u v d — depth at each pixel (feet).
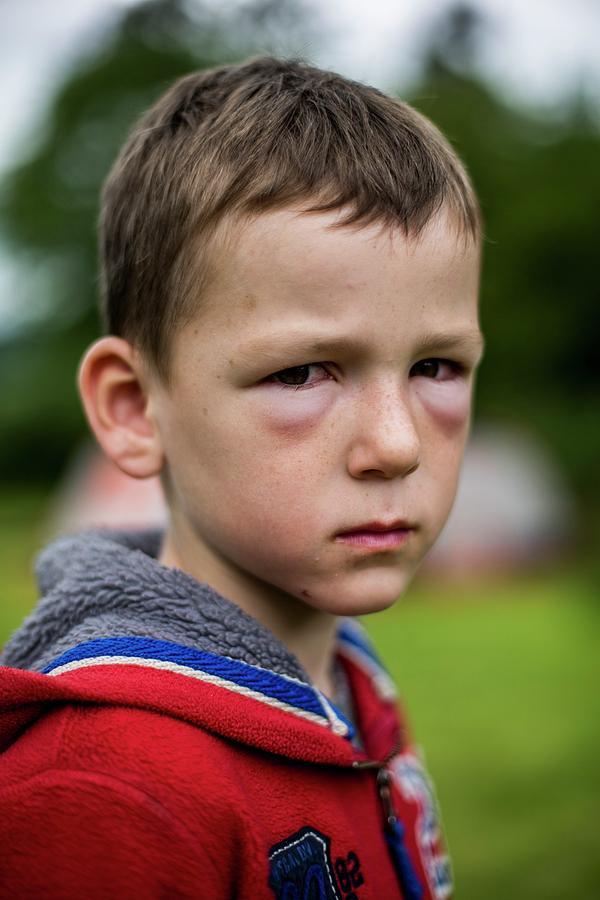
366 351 2.76
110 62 53.06
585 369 45.01
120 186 3.32
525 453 26.40
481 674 14.12
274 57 3.80
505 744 10.94
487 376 43.57
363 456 2.77
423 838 3.79
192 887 2.40
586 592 18.44
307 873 2.70
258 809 2.67
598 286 43.70
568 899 7.30
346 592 2.85
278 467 2.79
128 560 3.09
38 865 2.39
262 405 2.79
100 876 2.36
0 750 2.75
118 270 3.27
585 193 44.16
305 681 3.03
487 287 43.37
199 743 2.60
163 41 52.26
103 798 2.42
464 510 22.26
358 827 3.01
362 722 3.79
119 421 3.25
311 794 2.85
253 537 2.86
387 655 15.35
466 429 3.13
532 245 43.52
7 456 54.60
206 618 2.95
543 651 15.55
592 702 12.59
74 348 54.65
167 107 3.32
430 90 45.91
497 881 7.59
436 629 17.30
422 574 21.12
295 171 2.80
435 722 11.82
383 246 2.75
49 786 2.46
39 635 3.09
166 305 2.99
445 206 2.93
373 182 2.81
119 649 2.78
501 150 46.24
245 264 2.77
